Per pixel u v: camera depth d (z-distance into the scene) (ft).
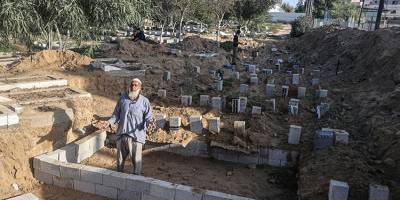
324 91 37.04
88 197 19.48
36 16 36.96
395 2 167.73
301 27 123.03
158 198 18.54
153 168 23.75
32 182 20.56
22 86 27.81
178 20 98.84
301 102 34.99
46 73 33.14
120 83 35.27
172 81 40.57
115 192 19.30
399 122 25.70
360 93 36.76
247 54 74.74
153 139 26.18
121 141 20.54
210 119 26.91
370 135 26.21
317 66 60.95
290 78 47.98
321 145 24.58
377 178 20.11
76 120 25.27
